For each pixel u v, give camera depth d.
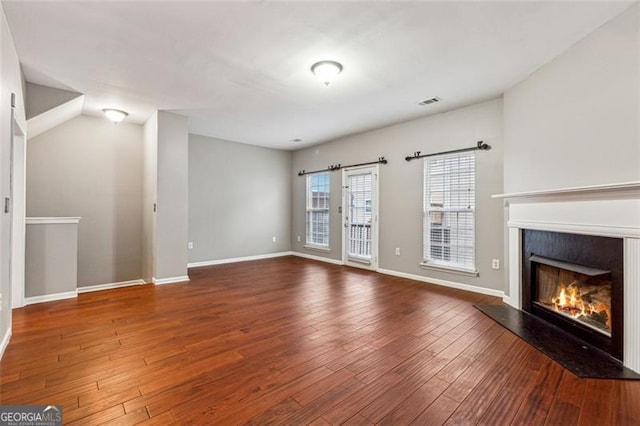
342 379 2.03
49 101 3.56
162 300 3.78
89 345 2.51
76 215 4.52
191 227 5.94
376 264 5.50
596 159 2.48
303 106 4.24
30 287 3.62
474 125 4.15
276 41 2.61
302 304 3.64
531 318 3.11
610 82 2.36
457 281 4.38
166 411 1.69
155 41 2.60
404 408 1.73
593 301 2.58
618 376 2.04
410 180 4.95
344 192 6.13
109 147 4.80
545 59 2.93
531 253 3.22
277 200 7.28
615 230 2.25
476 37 2.56
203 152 6.07
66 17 2.26
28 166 4.16
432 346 2.52
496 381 2.00
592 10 2.23
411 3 2.13
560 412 1.69
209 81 3.43
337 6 2.16
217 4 2.13
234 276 5.14
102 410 1.69
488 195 4.02
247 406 1.74
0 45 2.07
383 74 3.24
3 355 2.33
